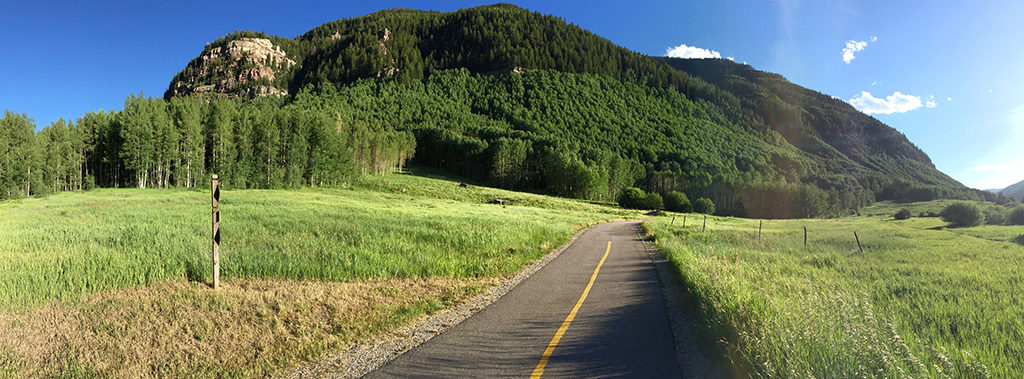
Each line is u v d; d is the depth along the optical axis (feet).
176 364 17.01
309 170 262.67
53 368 16.24
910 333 16.07
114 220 70.95
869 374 12.89
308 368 16.84
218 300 25.21
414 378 15.60
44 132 218.59
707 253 48.73
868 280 30.22
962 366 13.42
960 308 20.93
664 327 21.88
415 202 193.88
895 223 179.63
